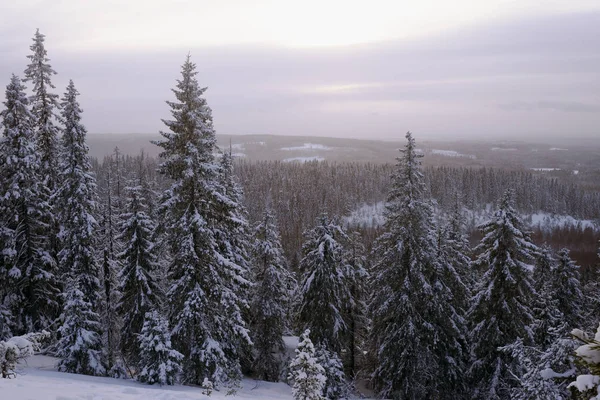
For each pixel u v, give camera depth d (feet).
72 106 78.33
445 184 501.56
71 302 72.79
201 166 65.05
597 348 14.83
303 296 88.53
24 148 81.92
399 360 76.95
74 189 78.13
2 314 78.38
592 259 301.43
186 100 65.72
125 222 79.15
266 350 96.48
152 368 59.06
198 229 63.93
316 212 372.38
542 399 38.81
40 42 87.20
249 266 95.45
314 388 44.68
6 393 30.07
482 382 76.02
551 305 76.59
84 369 71.20
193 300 65.10
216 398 47.01
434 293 78.13
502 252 73.92
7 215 82.12
